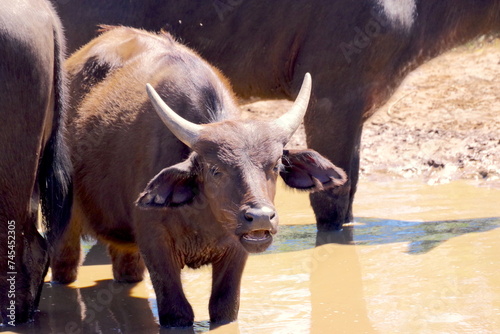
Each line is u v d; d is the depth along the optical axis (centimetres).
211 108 1252
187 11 1761
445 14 1762
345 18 1709
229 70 1800
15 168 1186
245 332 1205
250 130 1142
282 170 1198
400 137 2361
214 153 1124
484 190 1959
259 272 1495
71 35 1784
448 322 1199
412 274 1427
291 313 1277
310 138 1775
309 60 1747
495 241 1580
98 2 1772
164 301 1226
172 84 1291
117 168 1312
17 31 1161
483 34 1809
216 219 1175
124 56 1434
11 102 1167
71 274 1488
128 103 1332
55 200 1268
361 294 1347
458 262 1470
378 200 1945
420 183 2070
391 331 1180
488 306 1253
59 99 1270
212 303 1248
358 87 1733
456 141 2266
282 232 1759
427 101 2600
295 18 1744
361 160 2259
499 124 2341
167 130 1234
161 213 1200
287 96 1842
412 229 1705
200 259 1252
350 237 1688
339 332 1191
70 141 1408
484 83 2673
